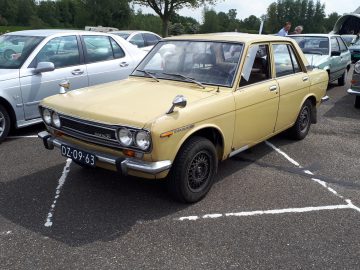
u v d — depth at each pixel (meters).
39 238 3.55
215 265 3.22
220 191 4.54
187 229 3.73
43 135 4.38
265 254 3.38
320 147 6.21
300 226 3.84
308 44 10.86
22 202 4.20
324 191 4.64
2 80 5.86
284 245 3.52
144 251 3.38
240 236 3.64
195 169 4.07
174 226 3.78
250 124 4.75
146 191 4.47
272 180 4.90
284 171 5.20
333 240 3.62
